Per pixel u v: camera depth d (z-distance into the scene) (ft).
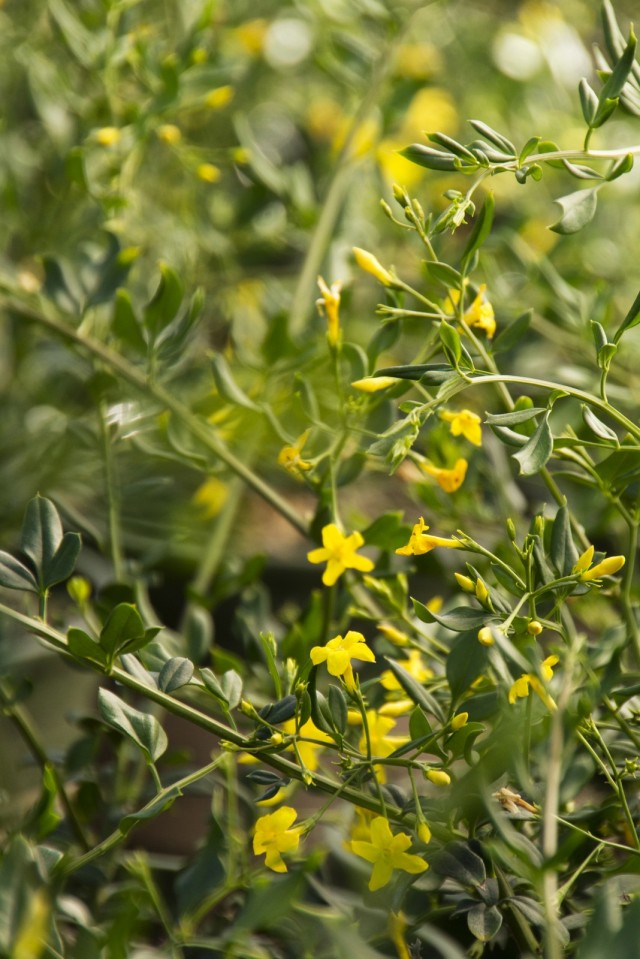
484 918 2.93
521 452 2.92
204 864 3.09
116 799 3.30
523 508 3.42
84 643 2.96
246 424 3.50
